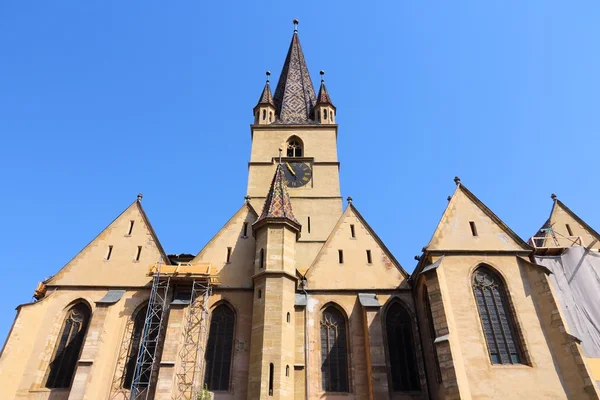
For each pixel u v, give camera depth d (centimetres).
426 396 4059
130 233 4984
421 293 4366
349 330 4400
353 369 4191
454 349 3706
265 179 6844
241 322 4447
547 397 3616
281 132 7438
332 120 7756
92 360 4050
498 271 4225
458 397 3456
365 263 4819
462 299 4072
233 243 4978
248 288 4644
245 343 4344
